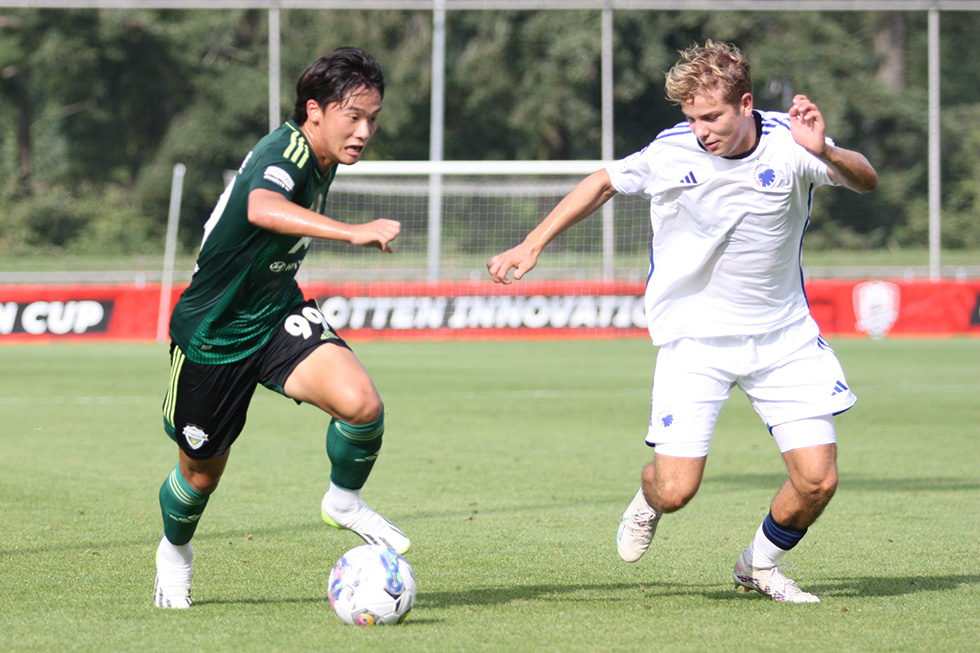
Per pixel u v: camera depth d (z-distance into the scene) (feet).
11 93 517.55
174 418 48.16
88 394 156.25
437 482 88.38
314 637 44.32
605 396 155.74
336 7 272.51
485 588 54.29
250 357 47.57
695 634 45.16
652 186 50.93
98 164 522.47
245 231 45.09
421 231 356.18
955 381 172.55
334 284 254.47
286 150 45.16
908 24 545.03
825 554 62.34
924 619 47.78
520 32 459.32
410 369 193.36
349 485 49.44
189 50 505.25
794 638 44.50
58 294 249.96
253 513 74.74
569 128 454.81
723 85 47.11
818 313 262.26
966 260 410.11
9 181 506.48
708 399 51.16
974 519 73.00
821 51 470.80
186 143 478.18
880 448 108.17
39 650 42.34
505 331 257.55
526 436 116.67
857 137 487.20
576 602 51.16
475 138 489.67
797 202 49.75
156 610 48.98
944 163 475.31
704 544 65.62
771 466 97.91
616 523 71.92
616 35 435.94
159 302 253.85
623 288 260.83
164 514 49.19
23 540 65.10
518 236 391.04
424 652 42.16
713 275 50.88
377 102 45.73
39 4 258.16
